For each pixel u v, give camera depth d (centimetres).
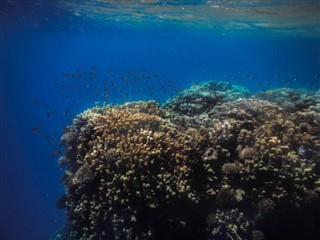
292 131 805
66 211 952
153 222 668
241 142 773
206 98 1239
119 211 680
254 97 1301
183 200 671
